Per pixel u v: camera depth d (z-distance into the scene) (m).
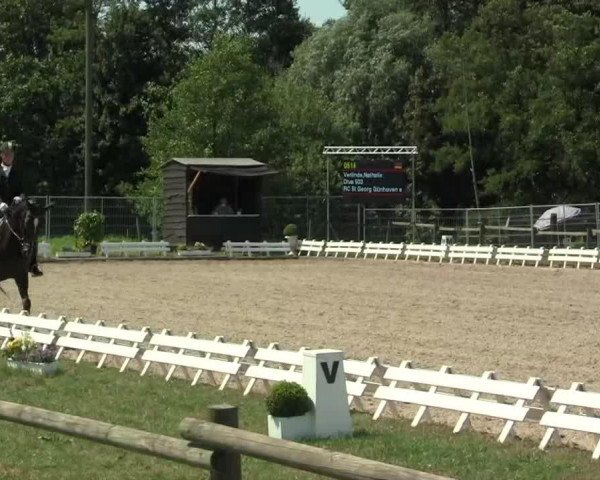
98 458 12.09
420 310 27.77
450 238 51.22
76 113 75.50
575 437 13.16
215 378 17.67
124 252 50.00
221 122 63.94
